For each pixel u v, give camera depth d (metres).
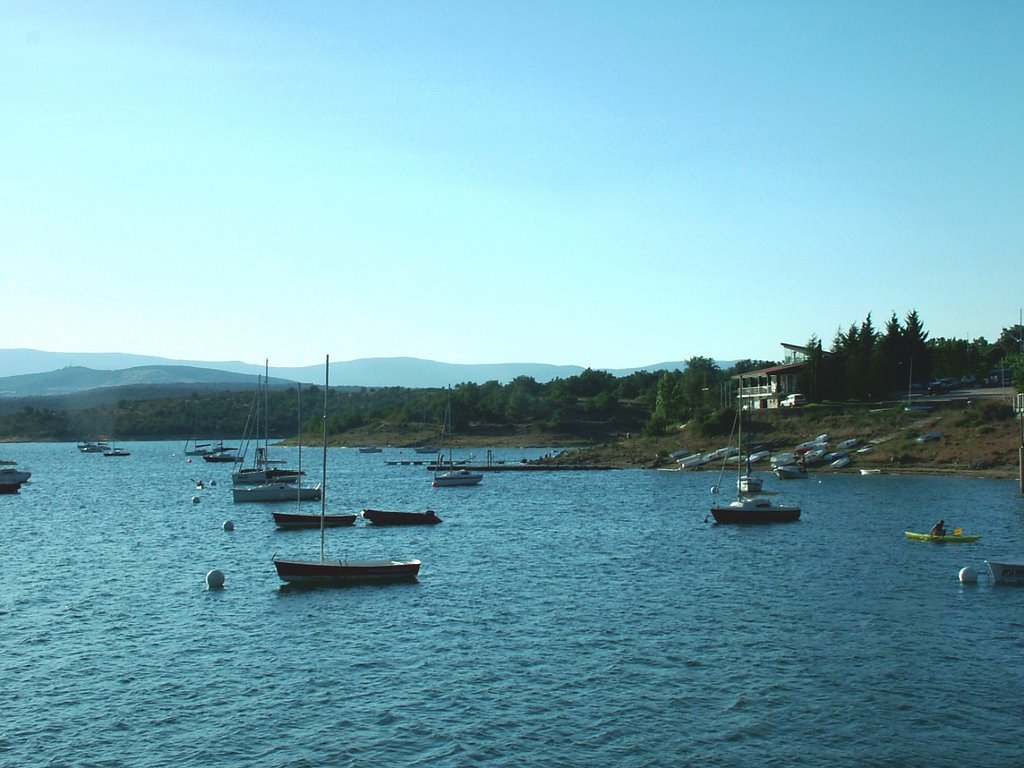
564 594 59.31
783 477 141.12
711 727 36.12
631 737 35.25
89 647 47.81
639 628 50.19
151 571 70.25
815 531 86.88
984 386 199.38
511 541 84.81
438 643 47.72
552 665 43.69
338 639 48.72
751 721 36.66
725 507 94.81
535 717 37.25
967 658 44.25
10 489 154.50
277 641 48.53
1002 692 39.62
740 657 44.59
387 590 61.03
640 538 85.12
